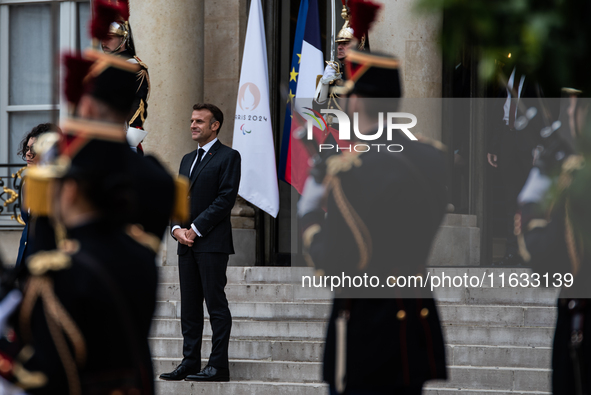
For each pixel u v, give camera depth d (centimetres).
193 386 2111
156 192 959
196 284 2177
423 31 2950
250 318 2531
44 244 948
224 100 3509
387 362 986
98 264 754
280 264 3422
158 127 3262
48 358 714
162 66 3272
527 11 612
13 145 3991
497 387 2075
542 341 2222
